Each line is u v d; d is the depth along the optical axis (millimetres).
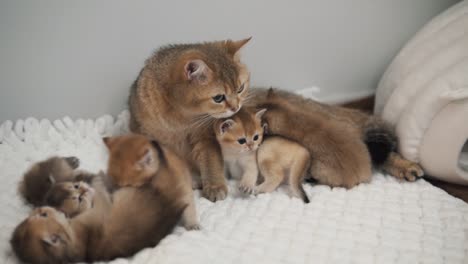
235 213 909
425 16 1223
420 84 1006
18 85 1043
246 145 933
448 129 940
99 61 1057
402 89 1026
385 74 1148
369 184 975
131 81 1084
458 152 945
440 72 984
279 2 1098
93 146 1038
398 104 1030
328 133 945
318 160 952
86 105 1090
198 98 882
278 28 1120
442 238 860
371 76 1245
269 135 966
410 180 980
